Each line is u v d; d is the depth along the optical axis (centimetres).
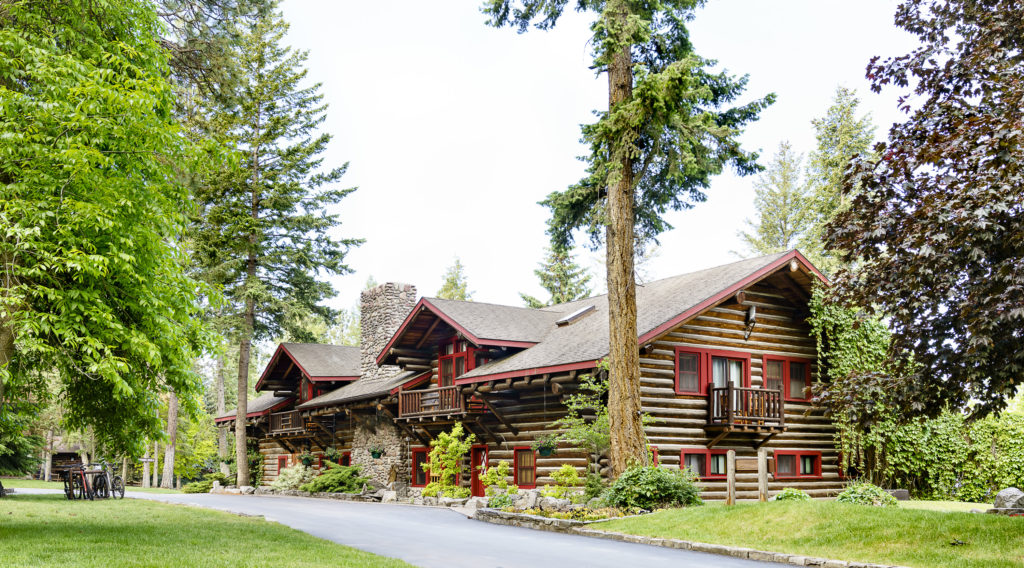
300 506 2270
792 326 2389
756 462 1523
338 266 3688
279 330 3775
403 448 2766
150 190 1246
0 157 1095
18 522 1437
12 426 1471
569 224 1944
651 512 1566
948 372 1117
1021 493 1419
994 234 1016
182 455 5041
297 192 3581
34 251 1109
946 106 1166
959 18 1302
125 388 1108
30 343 1051
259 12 1827
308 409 3297
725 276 2275
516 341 2403
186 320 1328
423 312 2653
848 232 1205
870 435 2328
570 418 1958
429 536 1442
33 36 1172
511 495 1847
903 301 1127
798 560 1092
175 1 1694
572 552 1216
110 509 1852
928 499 2377
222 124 3359
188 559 1016
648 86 1573
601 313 2533
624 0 1714
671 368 2112
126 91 1155
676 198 1981
